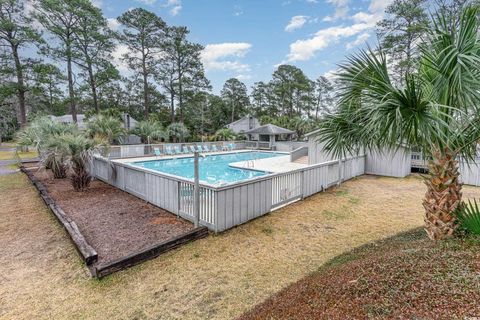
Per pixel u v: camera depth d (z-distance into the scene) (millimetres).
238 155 18594
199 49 28922
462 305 1482
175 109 32688
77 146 6977
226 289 3076
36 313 2697
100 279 3277
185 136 27000
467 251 2215
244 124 35625
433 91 2676
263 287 3104
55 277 3334
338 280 2141
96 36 21672
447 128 2541
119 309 2758
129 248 4008
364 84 2830
